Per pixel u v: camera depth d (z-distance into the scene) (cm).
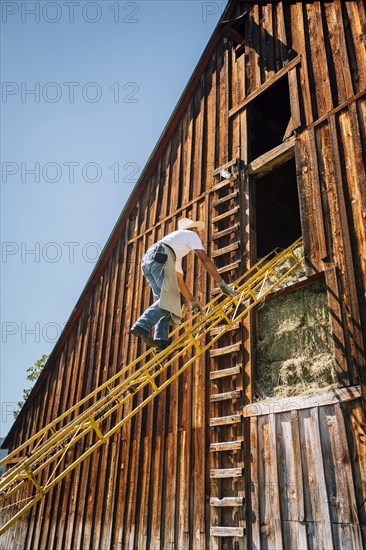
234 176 911
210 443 764
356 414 599
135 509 843
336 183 727
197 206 976
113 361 1044
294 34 895
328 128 772
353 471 579
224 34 1066
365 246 664
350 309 650
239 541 671
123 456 915
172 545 756
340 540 565
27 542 1041
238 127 954
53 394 1189
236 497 689
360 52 768
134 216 1155
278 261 765
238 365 764
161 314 568
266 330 759
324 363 657
